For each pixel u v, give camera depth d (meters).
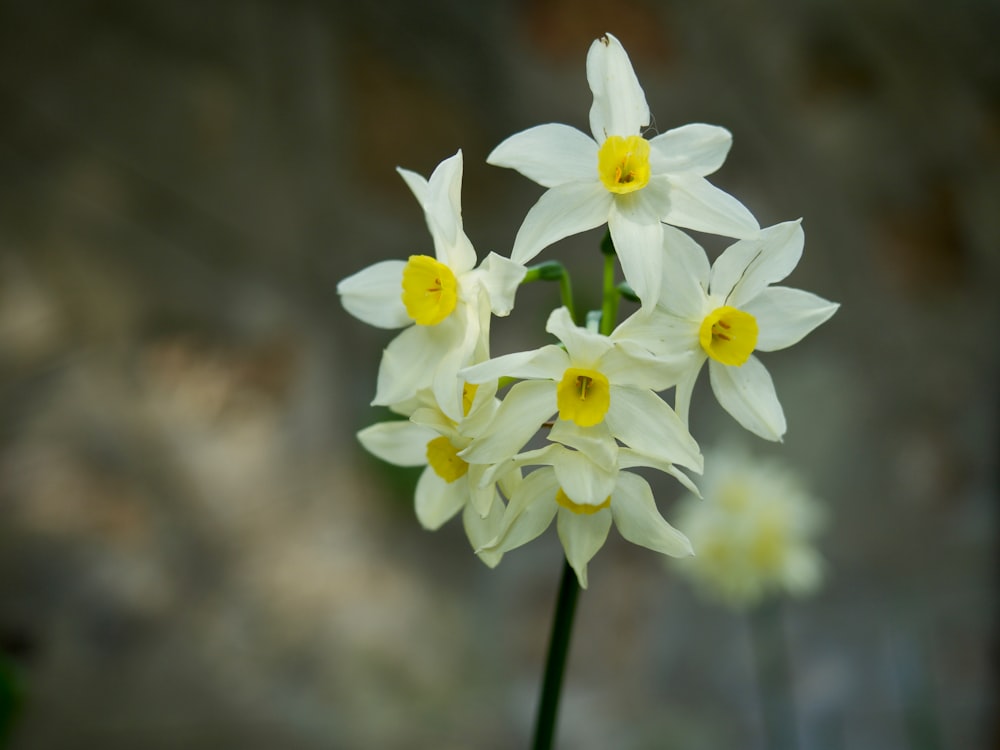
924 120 0.64
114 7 0.47
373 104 0.53
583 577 0.21
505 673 0.46
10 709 0.26
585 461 0.20
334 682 0.42
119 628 0.39
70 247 0.45
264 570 0.44
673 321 0.21
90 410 0.43
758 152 0.60
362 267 0.52
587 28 0.57
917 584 0.54
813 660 0.51
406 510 0.48
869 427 0.57
